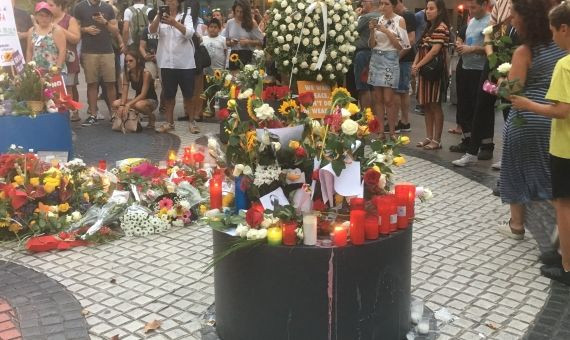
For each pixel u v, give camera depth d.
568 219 3.91
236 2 9.90
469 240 4.88
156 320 3.60
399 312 3.19
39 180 5.07
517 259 4.49
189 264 4.45
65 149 6.83
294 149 3.13
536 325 3.53
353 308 2.95
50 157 5.74
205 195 5.51
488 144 7.54
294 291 2.91
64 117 6.77
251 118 3.28
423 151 8.06
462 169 7.11
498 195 6.02
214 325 3.53
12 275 4.27
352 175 3.16
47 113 6.62
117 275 4.27
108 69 9.97
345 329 2.96
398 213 3.12
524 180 4.56
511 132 4.53
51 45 8.44
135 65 9.52
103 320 3.62
